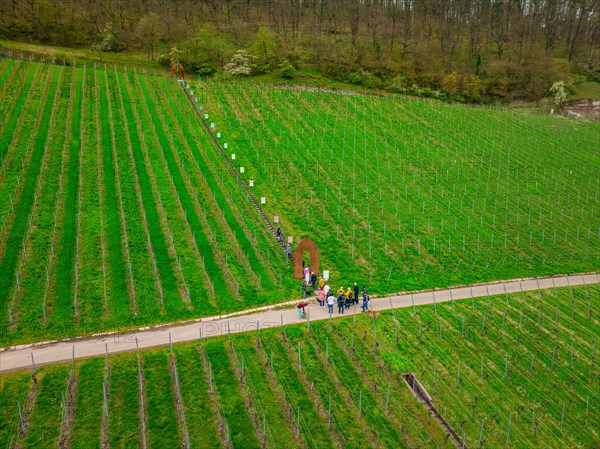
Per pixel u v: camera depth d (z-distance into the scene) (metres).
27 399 28.62
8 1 109.12
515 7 156.88
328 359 34.00
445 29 142.75
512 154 80.00
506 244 55.47
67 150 60.44
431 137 82.19
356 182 64.75
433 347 36.66
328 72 106.62
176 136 69.94
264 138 73.62
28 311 36.09
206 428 27.73
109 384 30.14
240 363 32.81
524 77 115.62
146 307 38.06
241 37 123.44
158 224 49.03
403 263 49.47
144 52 112.12
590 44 142.75
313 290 43.09
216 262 44.97
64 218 47.50
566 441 29.61
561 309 43.84
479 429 29.81
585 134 92.06
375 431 28.66
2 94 70.69
